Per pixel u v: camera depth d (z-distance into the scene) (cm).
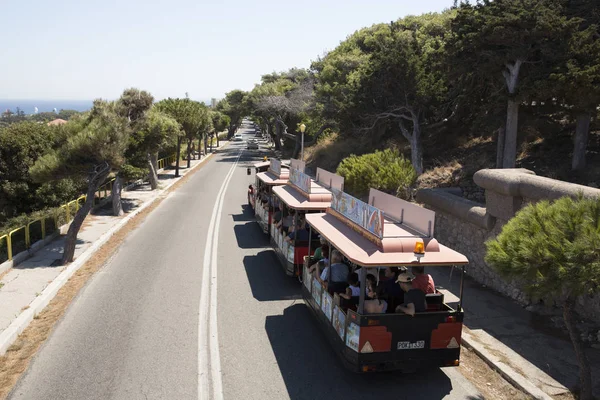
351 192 1995
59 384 727
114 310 1041
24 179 1898
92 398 689
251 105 6378
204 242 1683
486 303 1056
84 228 1852
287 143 6034
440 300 789
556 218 612
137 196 2730
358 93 2522
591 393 646
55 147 1914
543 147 1841
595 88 1327
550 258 576
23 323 935
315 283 946
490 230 1167
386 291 788
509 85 1603
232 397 699
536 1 1525
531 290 595
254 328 955
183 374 764
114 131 1399
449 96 2308
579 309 953
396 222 853
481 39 1566
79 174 1441
